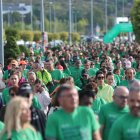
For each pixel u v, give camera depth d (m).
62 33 162.50
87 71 39.31
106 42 121.69
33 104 19.84
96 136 14.66
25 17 195.00
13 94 19.05
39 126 17.52
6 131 13.96
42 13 79.00
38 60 43.53
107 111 17.41
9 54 66.62
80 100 17.44
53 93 25.17
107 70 34.47
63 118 14.48
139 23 110.88
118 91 17.28
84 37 177.00
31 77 27.14
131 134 14.12
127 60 47.59
